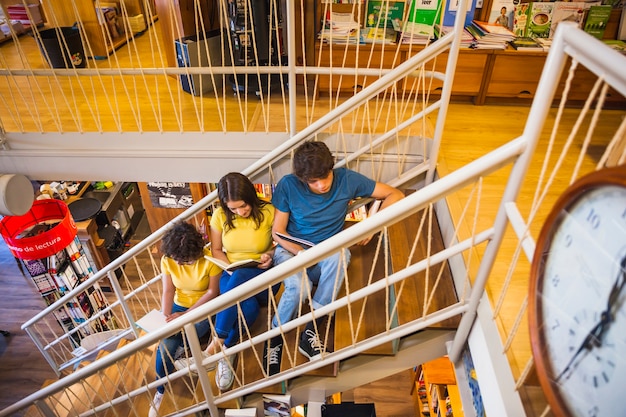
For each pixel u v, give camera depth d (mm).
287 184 2217
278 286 2363
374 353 1934
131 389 3273
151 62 4391
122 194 5734
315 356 1952
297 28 3330
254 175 2855
